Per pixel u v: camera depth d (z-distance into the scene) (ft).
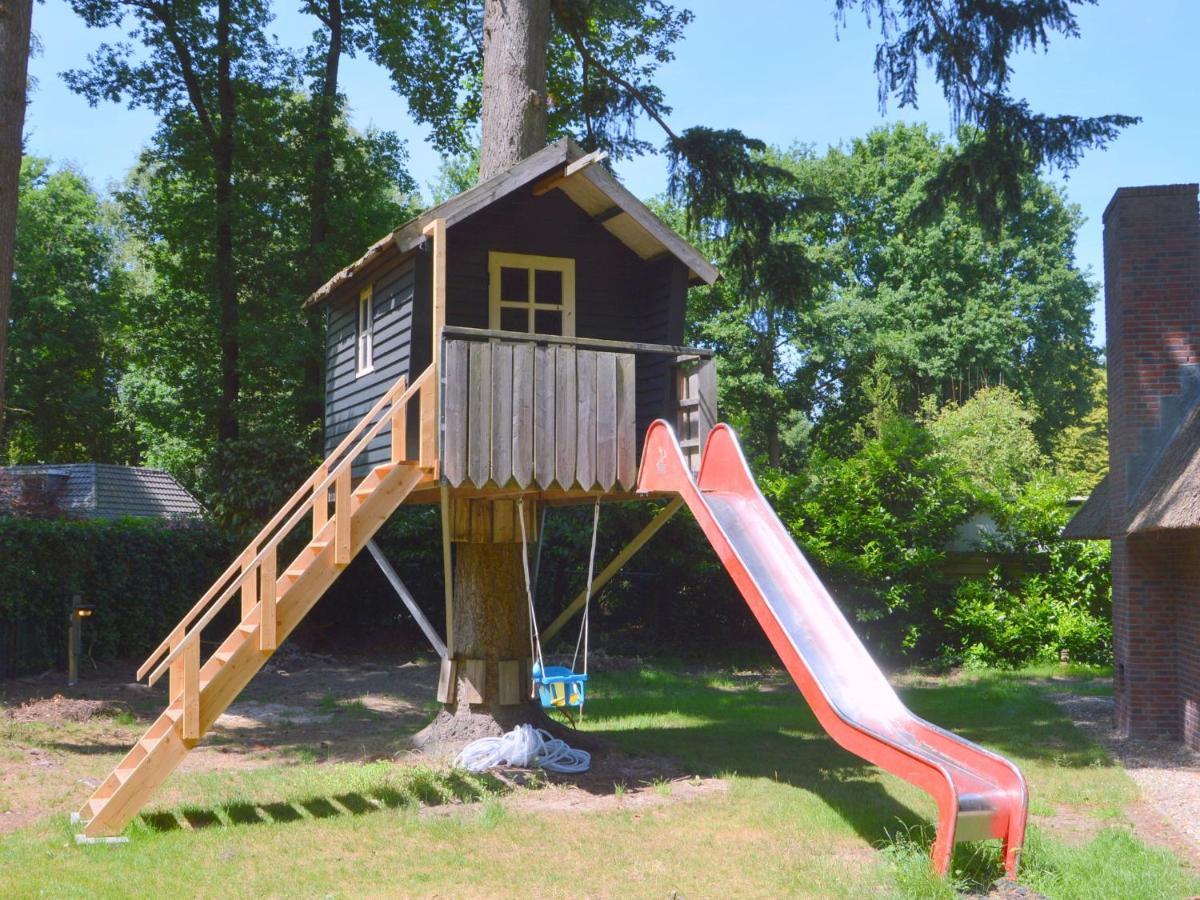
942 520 66.44
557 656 64.28
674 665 65.57
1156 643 39.83
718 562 67.51
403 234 31.94
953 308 124.16
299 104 83.10
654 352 34.86
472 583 36.91
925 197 50.52
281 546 64.49
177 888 21.20
